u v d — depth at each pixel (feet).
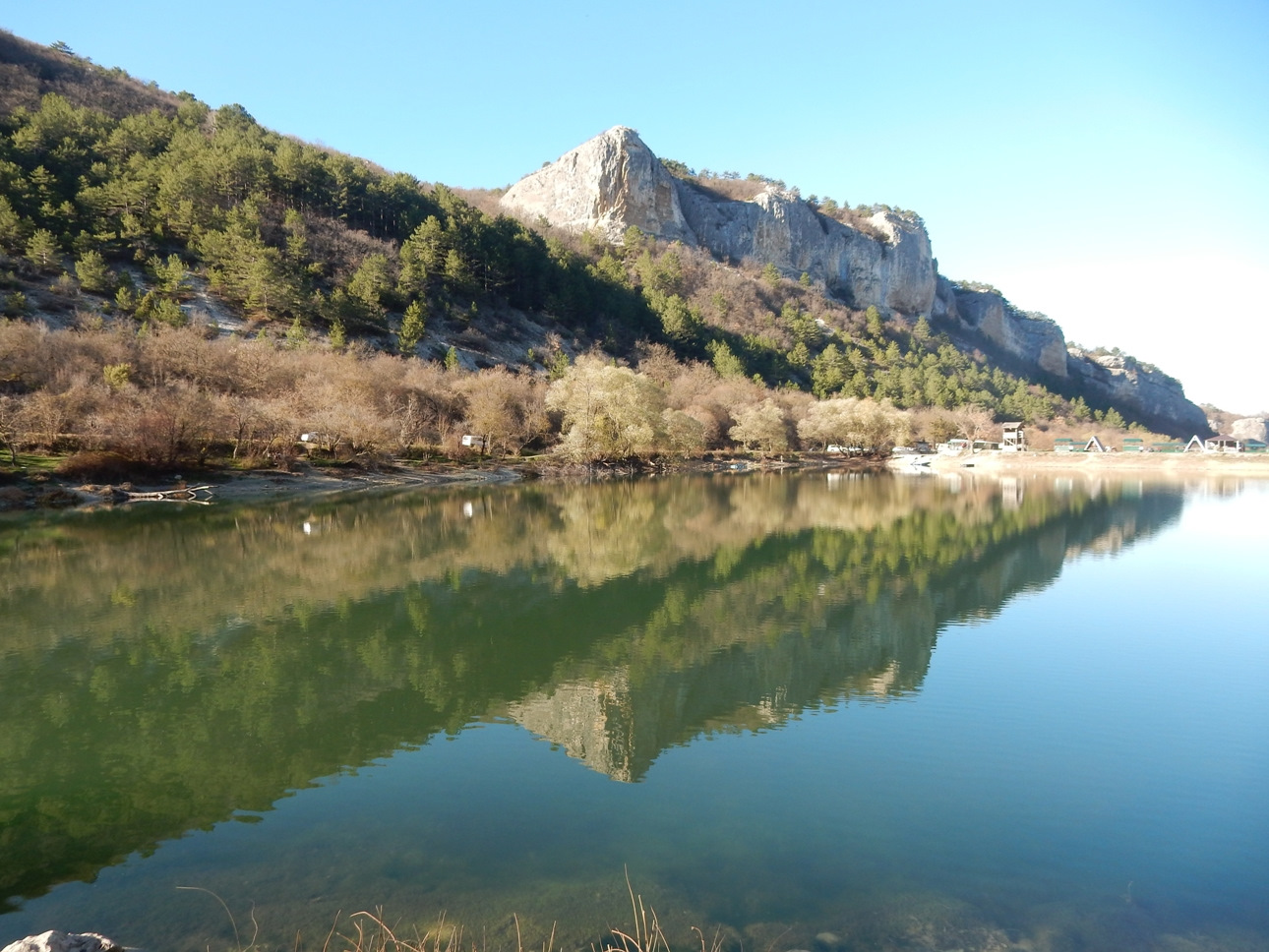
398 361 276.62
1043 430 491.72
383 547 114.83
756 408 336.70
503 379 274.98
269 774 40.88
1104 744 44.42
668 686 55.57
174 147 368.68
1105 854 32.58
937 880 30.30
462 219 422.82
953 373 570.87
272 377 221.46
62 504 145.38
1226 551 113.50
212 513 144.25
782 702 52.24
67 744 45.03
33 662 61.36
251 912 27.50
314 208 394.32
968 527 138.41
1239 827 34.91
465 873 30.42
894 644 66.18
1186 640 66.69
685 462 303.07
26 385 177.68
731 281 588.91
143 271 299.17
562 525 139.13
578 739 45.80
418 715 50.01
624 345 428.15
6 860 31.83
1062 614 76.74
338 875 30.22
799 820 35.29
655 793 38.24
